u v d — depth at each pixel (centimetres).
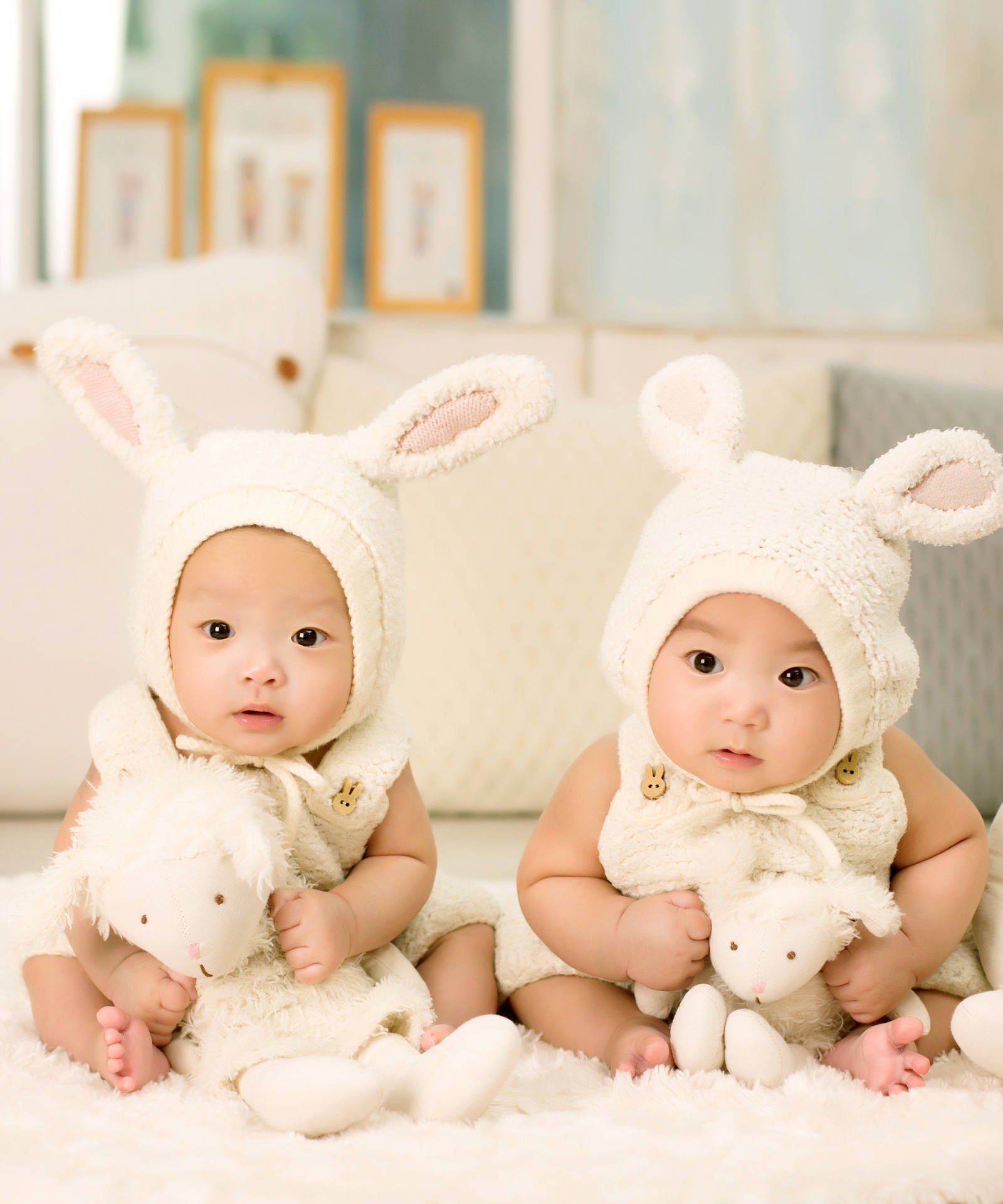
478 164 263
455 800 166
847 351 215
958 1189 65
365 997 88
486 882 130
